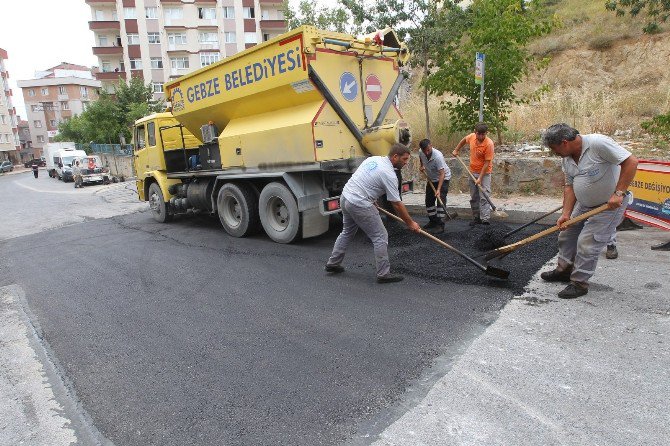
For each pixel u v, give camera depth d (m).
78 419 2.81
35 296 5.39
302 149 5.98
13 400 3.10
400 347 3.31
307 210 6.33
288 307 4.28
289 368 3.17
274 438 2.45
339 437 2.41
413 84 14.07
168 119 9.29
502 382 2.77
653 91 10.97
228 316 4.21
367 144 6.34
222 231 8.19
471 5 9.03
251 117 6.92
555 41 14.40
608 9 13.22
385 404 2.66
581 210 3.97
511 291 4.13
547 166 7.62
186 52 39.53
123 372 3.34
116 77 40.16
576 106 10.16
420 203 8.38
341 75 6.11
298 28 5.65
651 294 3.82
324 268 5.36
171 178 9.26
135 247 7.48
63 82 64.81
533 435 2.30
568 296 3.87
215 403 2.83
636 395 2.55
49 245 8.46
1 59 63.78
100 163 25.38
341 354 3.29
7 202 18.05
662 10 12.44
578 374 2.79
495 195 8.08
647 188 5.21
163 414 2.77
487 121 8.92
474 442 2.28
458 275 4.63
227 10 39.62
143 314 4.46
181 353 3.55
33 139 68.25
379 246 4.60
